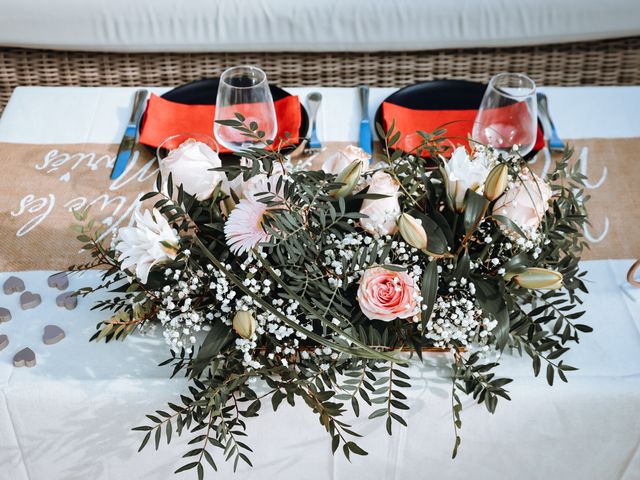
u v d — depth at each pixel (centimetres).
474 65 214
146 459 98
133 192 121
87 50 209
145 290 89
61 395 90
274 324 82
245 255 87
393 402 82
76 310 99
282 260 83
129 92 145
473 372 87
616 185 123
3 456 96
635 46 208
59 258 108
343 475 101
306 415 93
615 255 110
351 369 86
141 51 208
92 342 95
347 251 85
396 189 87
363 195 84
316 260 85
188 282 87
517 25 202
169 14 201
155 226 83
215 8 201
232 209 91
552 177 98
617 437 95
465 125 134
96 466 98
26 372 91
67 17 200
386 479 102
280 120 133
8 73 212
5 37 203
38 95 143
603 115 139
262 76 117
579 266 108
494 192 79
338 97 143
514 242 88
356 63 214
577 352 95
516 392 91
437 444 97
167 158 92
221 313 88
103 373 92
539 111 135
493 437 96
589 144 132
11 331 96
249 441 96
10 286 101
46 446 95
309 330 84
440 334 87
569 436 95
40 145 131
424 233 78
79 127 136
